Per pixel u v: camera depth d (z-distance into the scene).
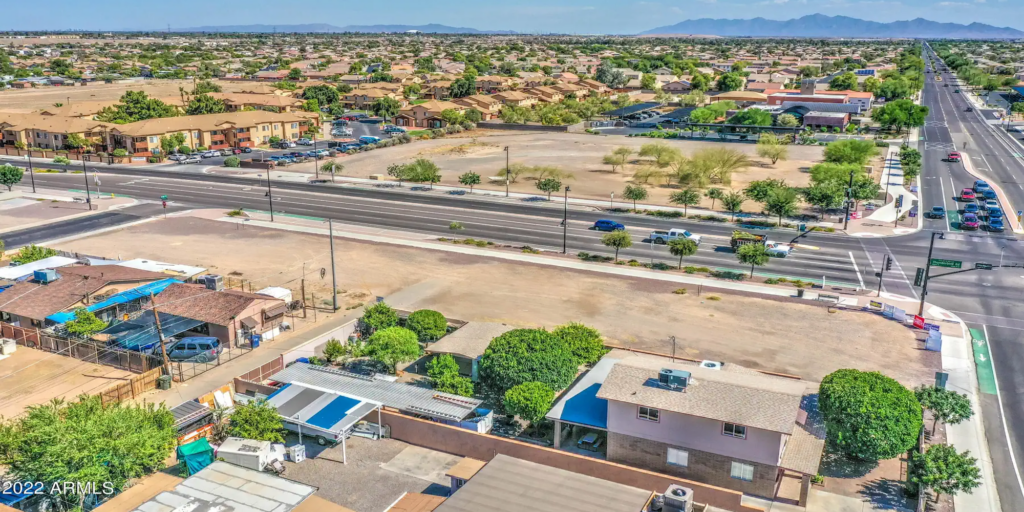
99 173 136.38
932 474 34.44
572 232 93.00
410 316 54.97
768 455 35.25
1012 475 38.97
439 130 187.00
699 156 130.00
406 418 41.66
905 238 89.31
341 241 88.19
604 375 45.31
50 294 60.41
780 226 95.12
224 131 166.00
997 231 92.56
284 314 61.09
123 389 45.91
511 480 32.28
